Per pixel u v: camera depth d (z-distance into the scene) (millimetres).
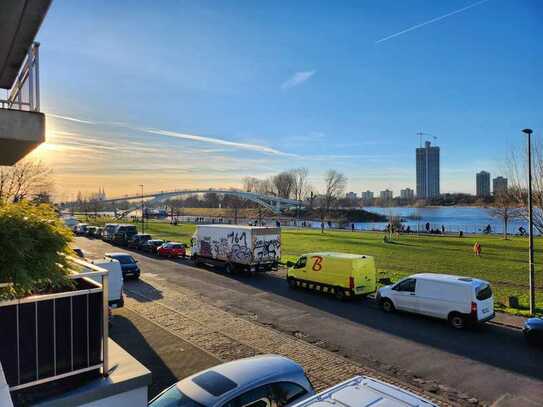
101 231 55344
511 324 14781
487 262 28141
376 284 21219
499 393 9500
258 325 14812
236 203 129000
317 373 10648
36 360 4270
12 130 6340
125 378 4598
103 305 4648
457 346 12633
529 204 16094
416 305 15539
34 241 4301
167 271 26891
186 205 176500
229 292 20422
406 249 36781
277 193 135125
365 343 12914
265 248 25203
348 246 39781
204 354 11945
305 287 20766
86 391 4320
